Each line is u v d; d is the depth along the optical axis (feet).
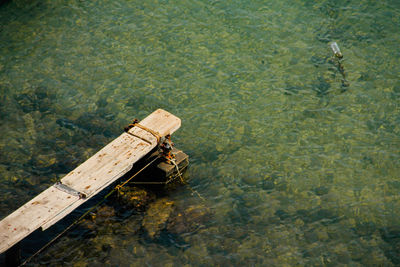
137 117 70.69
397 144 66.08
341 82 77.46
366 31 88.99
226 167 62.85
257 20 92.73
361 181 60.49
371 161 63.46
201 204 57.36
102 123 69.36
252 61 82.58
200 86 77.25
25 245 51.57
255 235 53.31
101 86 76.59
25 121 68.80
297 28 90.27
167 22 92.22
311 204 57.31
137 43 86.63
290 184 60.18
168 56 83.71
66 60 82.07
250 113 72.02
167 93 75.72
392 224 54.49
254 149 65.72
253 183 60.44
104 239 52.49
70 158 63.00
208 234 53.31
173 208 56.65
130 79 78.33
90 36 88.17
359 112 71.77
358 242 52.44
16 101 72.59
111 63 81.71
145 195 57.98
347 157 64.23
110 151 56.44
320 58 82.74
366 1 97.09
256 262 50.14
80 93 75.00
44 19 92.32
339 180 60.70
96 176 52.60
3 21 91.09
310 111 72.18
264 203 57.52
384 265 49.78
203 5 97.40
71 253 50.80
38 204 48.65
